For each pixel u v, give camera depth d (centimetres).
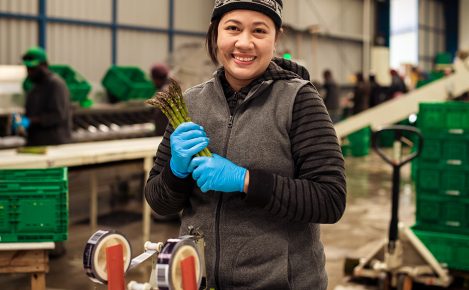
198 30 1223
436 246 418
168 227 590
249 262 152
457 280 437
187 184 155
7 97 643
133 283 133
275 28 154
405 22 2370
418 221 440
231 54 151
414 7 2328
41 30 894
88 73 988
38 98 530
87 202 709
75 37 960
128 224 602
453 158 424
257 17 148
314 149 148
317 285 158
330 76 1270
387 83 1698
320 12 1595
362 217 639
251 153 151
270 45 151
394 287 409
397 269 396
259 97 154
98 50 1004
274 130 151
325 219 145
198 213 157
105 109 765
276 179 143
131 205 701
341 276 447
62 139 539
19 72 661
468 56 623
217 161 143
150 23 1108
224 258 153
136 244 522
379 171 974
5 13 844
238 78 153
